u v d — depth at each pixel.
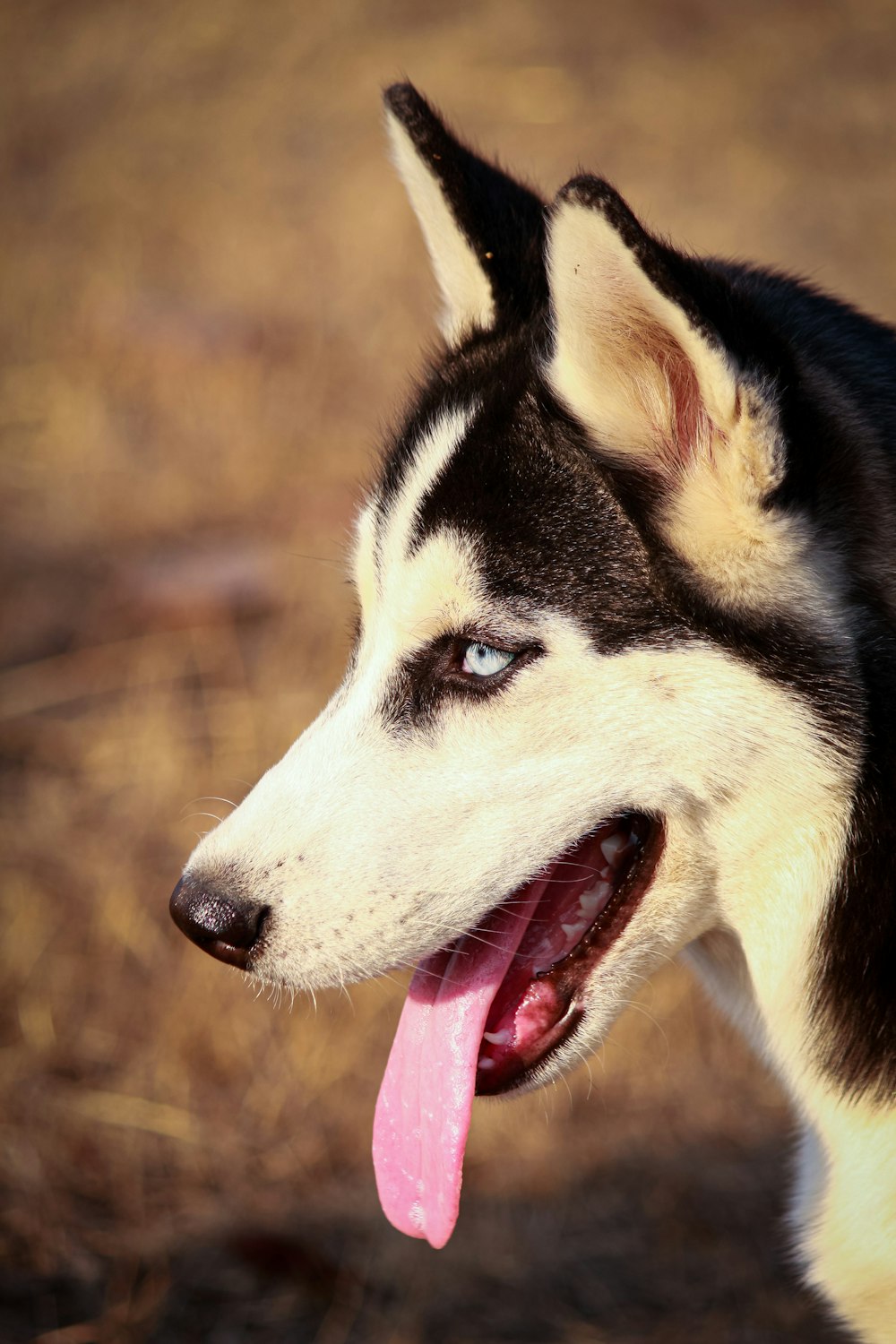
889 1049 2.48
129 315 7.93
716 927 2.67
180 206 9.27
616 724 2.41
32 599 6.16
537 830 2.46
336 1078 4.17
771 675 2.35
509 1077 2.63
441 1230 2.52
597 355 2.34
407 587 2.54
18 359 7.82
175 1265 3.66
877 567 2.43
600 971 2.57
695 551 2.35
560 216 2.23
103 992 4.37
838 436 2.44
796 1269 2.97
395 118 2.86
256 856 2.48
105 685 5.63
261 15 11.98
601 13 11.76
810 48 11.21
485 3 12.02
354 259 8.51
